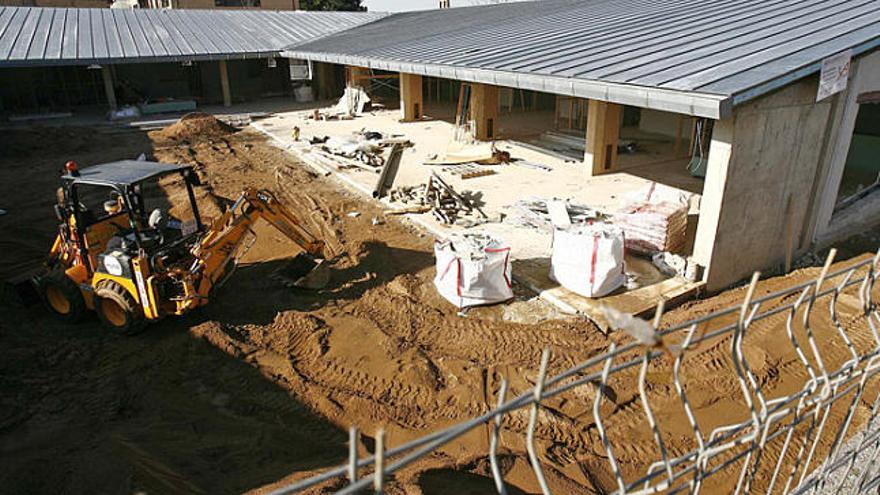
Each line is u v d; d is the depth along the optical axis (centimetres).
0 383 697
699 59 1075
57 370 740
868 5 1173
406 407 653
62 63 2519
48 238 1222
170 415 644
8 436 606
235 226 875
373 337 796
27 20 3014
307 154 1922
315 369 732
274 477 533
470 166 1644
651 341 219
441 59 1755
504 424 612
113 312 842
